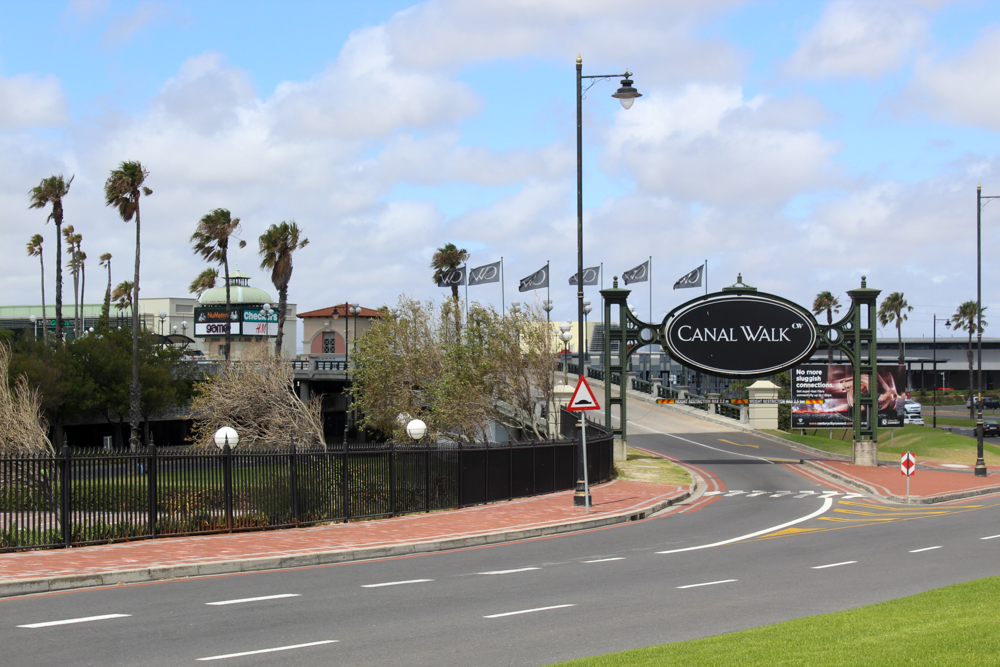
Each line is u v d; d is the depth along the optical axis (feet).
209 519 59.16
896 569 46.62
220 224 185.68
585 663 24.84
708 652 25.82
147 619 33.45
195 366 226.79
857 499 92.53
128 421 214.69
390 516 70.69
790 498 92.99
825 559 50.80
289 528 62.90
